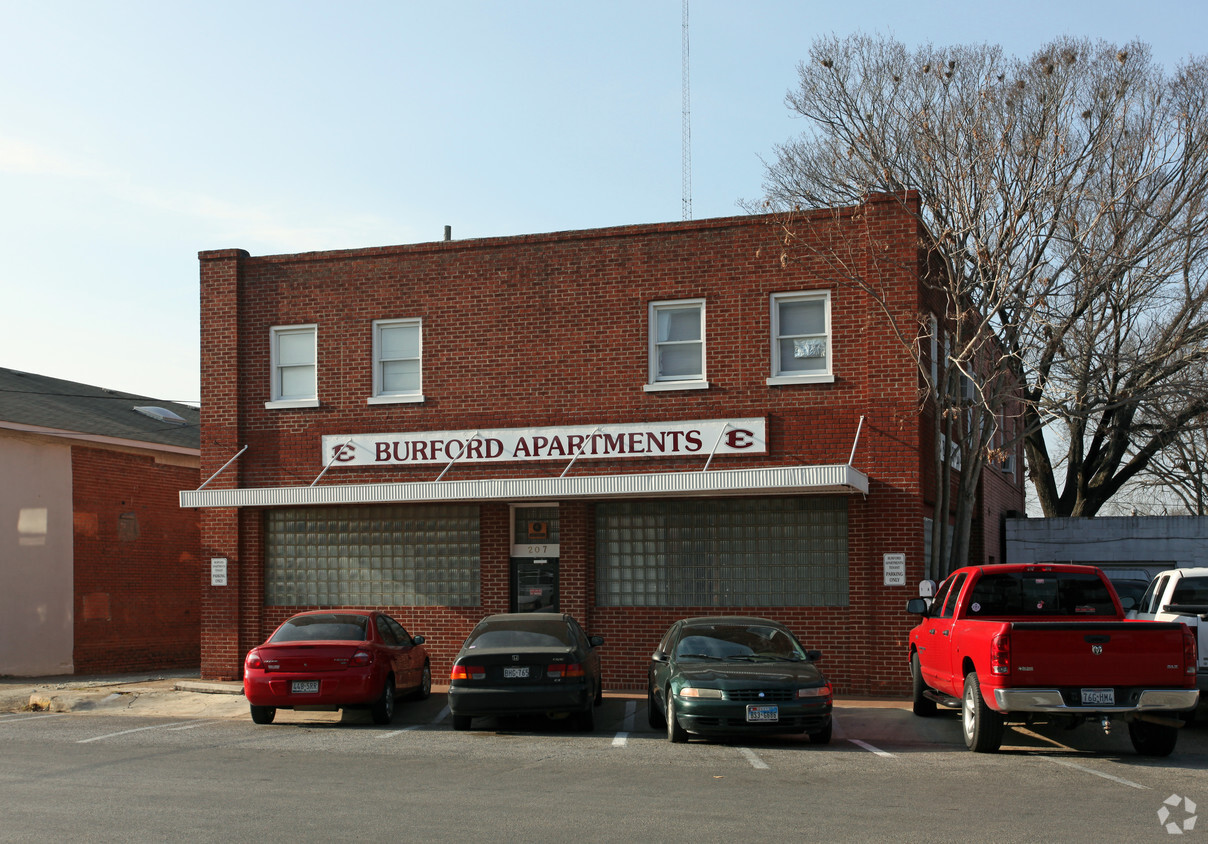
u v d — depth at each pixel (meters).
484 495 19.28
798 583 19.62
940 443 19.48
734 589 19.94
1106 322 25.69
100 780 11.02
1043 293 19.58
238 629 21.98
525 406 21.02
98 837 8.39
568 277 21.02
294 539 22.19
